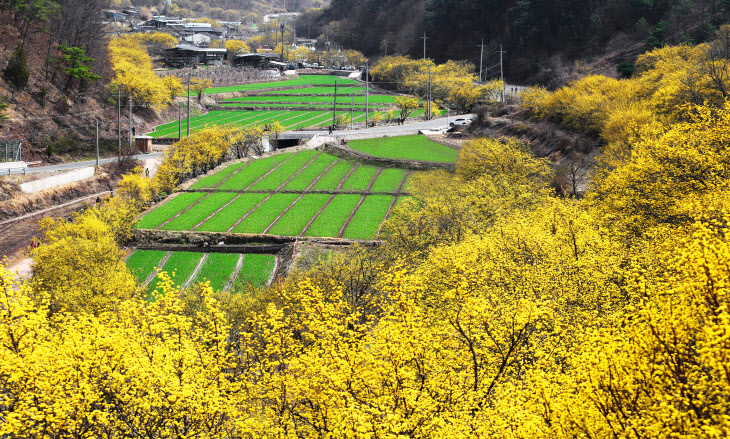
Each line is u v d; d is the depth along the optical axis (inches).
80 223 2655.0
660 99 2903.5
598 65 7244.1
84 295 1915.6
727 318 557.0
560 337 964.6
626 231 1413.6
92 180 3796.8
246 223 3159.5
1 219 3107.8
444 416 769.6
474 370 896.3
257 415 933.8
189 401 823.7
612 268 1186.0
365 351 861.8
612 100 3801.7
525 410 706.8
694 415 588.4
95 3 5984.3
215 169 4136.3
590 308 1090.7
